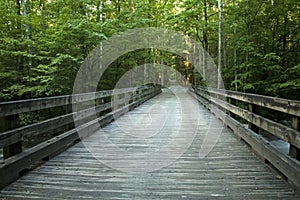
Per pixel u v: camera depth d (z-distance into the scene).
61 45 8.23
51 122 3.59
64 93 8.31
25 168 2.91
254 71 9.24
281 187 2.53
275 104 3.00
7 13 9.15
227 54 12.18
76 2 9.38
